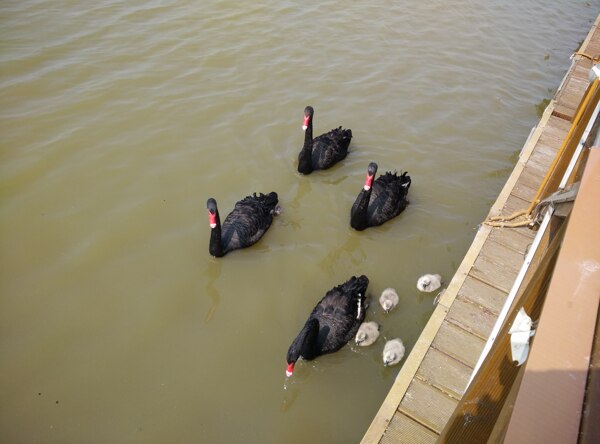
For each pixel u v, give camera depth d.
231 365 7.65
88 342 7.71
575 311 2.44
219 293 8.67
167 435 6.78
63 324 7.89
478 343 7.18
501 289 7.94
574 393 2.21
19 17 13.95
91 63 12.81
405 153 11.69
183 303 8.43
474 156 11.80
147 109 11.83
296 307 8.59
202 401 7.18
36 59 12.63
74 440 6.64
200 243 9.38
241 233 9.21
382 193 9.98
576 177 4.88
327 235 9.88
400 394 6.55
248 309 8.48
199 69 13.18
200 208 9.96
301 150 11.19
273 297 8.70
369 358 7.93
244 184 10.55
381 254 9.59
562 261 2.61
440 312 7.54
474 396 3.90
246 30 14.86
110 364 7.48
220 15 15.36
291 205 10.38
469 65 14.90
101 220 9.46
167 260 9.02
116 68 12.79
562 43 17.02
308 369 7.74
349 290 8.17
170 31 14.36
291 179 10.86
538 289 3.13
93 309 8.14
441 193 10.86
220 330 8.11
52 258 8.76
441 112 12.92
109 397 7.10
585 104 7.87
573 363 2.29
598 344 2.34
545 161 10.51
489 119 12.95
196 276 8.87
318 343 7.62
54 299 8.20
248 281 8.92
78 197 9.80
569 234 2.72
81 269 8.67
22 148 10.49
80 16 14.39
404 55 14.85
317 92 12.98
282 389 7.43
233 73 13.20
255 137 11.56
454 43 15.84
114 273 8.70
